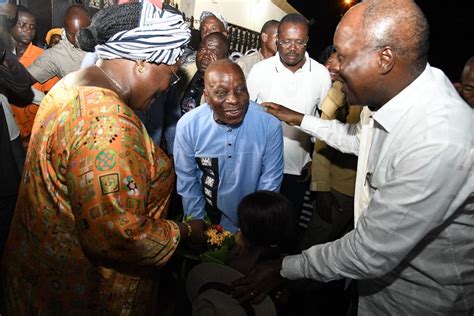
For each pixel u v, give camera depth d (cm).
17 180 202
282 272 127
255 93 267
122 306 107
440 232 108
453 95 103
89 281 102
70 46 290
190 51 325
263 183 187
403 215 96
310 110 263
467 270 113
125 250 90
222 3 663
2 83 200
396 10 94
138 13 94
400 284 120
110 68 99
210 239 144
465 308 117
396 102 104
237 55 390
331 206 252
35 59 301
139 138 93
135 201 89
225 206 191
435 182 92
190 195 192
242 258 140
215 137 171
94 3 462
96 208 85
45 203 98
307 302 224
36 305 104
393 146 105
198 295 136
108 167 85
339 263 109
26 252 103
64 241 98
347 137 176
